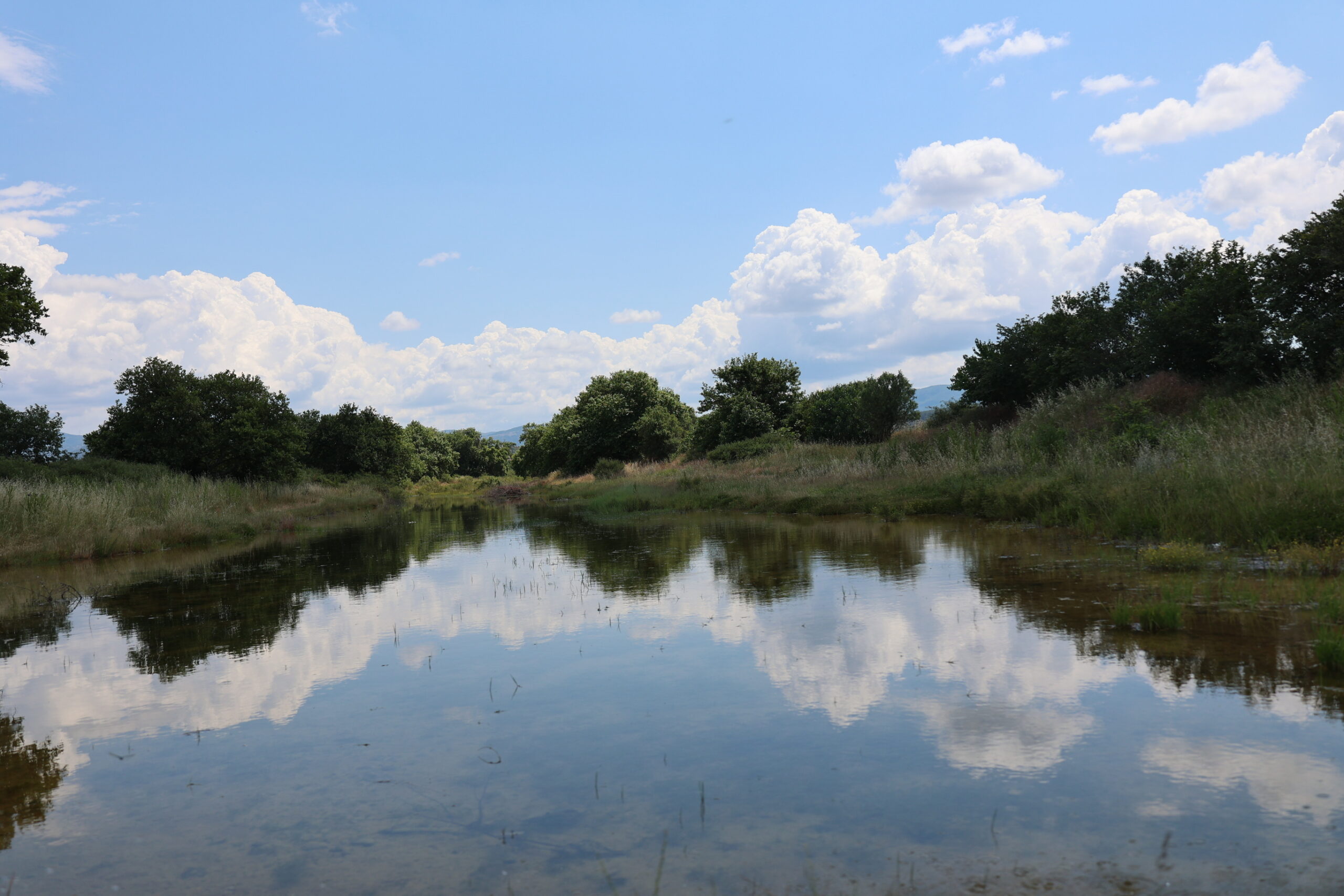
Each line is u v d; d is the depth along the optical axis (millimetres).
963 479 19484
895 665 6230
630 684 6141
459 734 5227
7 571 14398
